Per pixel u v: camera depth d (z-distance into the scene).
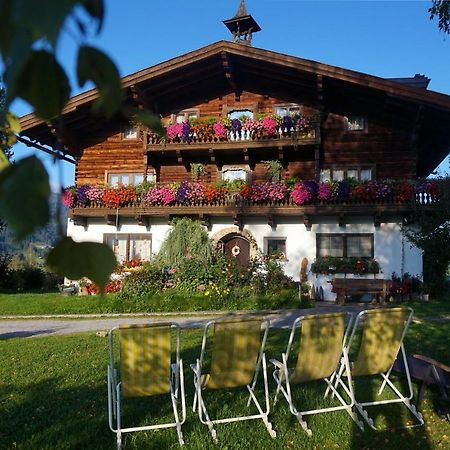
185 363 6.67
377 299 14.81
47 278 22.23
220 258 15.05
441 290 15.60
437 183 14.48
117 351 7.56
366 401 5.05
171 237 15.78
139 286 13.83
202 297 13.49
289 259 16.66
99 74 0.67
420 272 15.80
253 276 14.49
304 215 16.22
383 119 16.92
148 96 17.75
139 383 4.25
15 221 0.60
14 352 7.54
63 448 3.98
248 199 16.42
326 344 4.57
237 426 4.39
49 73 0.66
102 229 17.95
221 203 16.67
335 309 12.98
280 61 15.70
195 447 4.02
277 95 17.84
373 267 15.74
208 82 18.16
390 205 15.27
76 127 17.91
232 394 5.20
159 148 17.12
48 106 0.67
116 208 17.08
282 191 16.12
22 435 4.20
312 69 15.44
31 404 4.99
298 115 16.70
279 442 4.14
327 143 17.14
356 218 16.41
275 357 6.85
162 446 4.05
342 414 4.71
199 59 16.33
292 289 14.33
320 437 4.27
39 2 0.53
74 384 5.69
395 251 16.06
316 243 16.61
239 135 16.98
